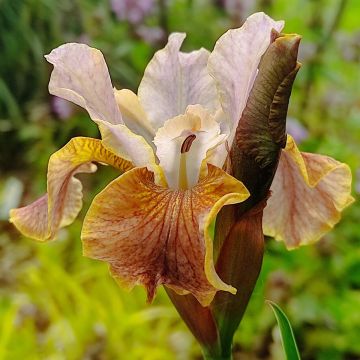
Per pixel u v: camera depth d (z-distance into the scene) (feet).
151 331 1.20
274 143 0.49
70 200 0.58
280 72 0.47
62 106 1.65
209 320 0.53
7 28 1.94
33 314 1.15
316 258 1.17
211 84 0.60
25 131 1.73
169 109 0.60
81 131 1.73
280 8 1.89
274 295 1.13
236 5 1.77
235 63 0.50
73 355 1.09
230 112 0.50
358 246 1.24
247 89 0.50
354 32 1.69
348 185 0.57
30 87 1.97
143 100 0.61
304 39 1.64
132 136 0.49
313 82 1.61
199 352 1.14
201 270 0.44
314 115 1.59
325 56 1.68
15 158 1.89
